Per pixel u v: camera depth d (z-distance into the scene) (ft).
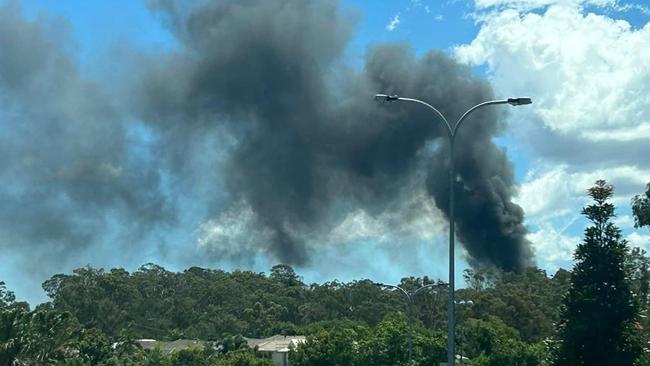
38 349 196.03
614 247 102.94
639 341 101.45
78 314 405.39
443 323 347.56
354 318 384.88
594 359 100.94
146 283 492.54
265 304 447.42
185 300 451.53
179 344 332.39
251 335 403.54
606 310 101.14
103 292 435.12
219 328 404.16
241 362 248.93
